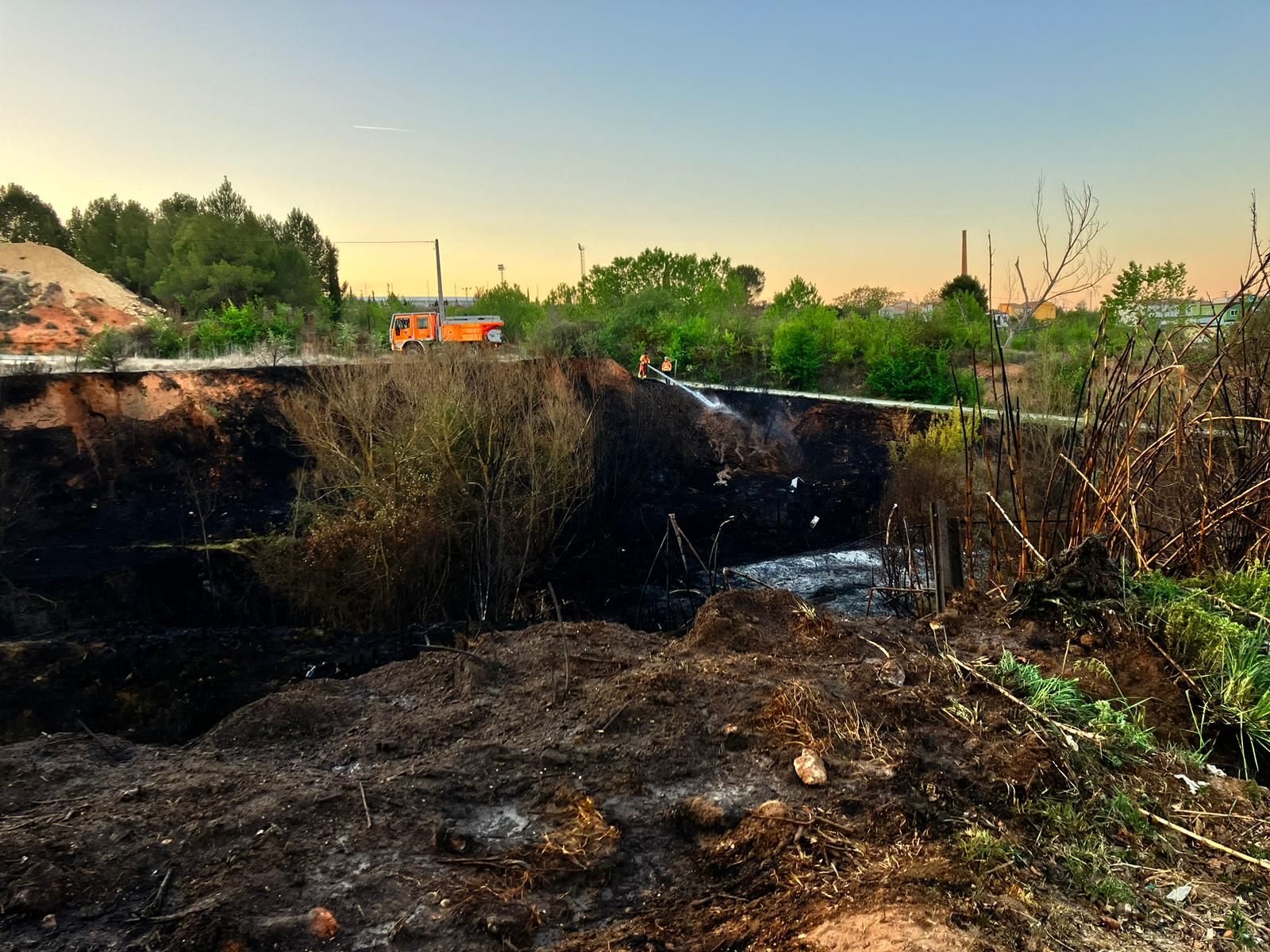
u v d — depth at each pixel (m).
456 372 13.59
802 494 17.73
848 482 18.19
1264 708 3.99
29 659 9.09
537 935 2.53
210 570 12.18
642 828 3.07
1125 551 6.15
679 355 29.03
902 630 5.11
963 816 3.11
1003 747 3.61
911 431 20.28
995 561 6.59
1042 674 4.44
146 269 42.06
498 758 3.51
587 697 4.05
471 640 5.08
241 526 14.41
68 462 15.33
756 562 14.85
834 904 2.57
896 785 3.27
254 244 39.44
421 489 11.39
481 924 2.52
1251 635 4.45
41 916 2.44
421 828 2.99
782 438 20.83
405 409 12.45
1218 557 5.89
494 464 12.40
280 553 11.45
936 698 4.04
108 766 3.47
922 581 9.83
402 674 4.58
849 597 12.24
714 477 18.80
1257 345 6.62
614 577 13.41
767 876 2.78
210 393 17.08
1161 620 4.73
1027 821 3.15
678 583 13.45
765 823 3.00
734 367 29.56
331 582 10.95
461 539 11.66
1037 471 11.09
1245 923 2.63
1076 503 6.38
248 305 28.97
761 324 31.61
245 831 2.89
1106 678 4.39
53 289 35.12
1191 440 6.43
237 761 3.58
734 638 4.78
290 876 2.68
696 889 2.76
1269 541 5.72
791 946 2.39
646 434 17.55
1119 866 2.93
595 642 4.91
